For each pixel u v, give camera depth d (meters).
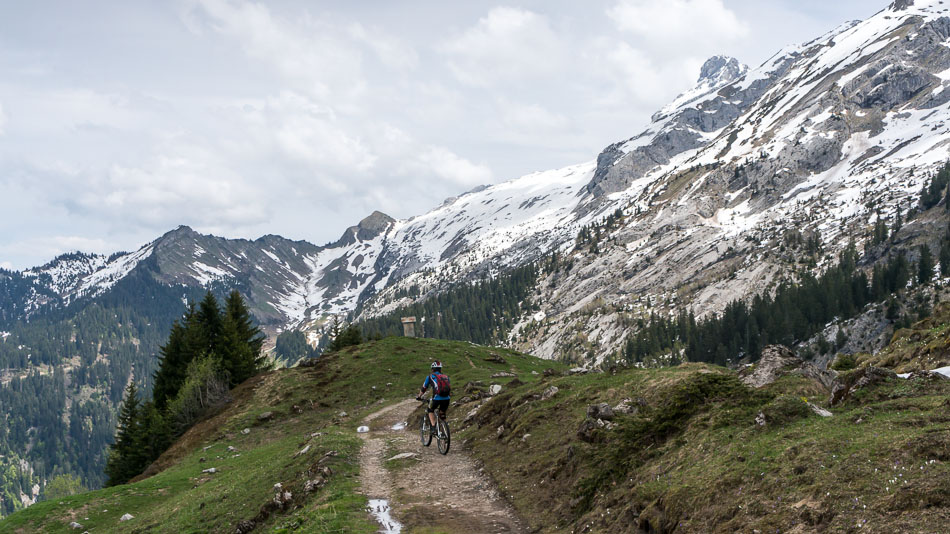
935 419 10.70
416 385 67.50
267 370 91.31
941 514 7.51
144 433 69.00
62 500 38.62
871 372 14.61
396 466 24.95
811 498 9.62
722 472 12.26
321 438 31.86
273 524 22.03
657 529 12.33
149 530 28.30
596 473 17.23
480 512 18.36
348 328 114.06
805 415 13.62
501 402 31.95
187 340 82.81
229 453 50.25
